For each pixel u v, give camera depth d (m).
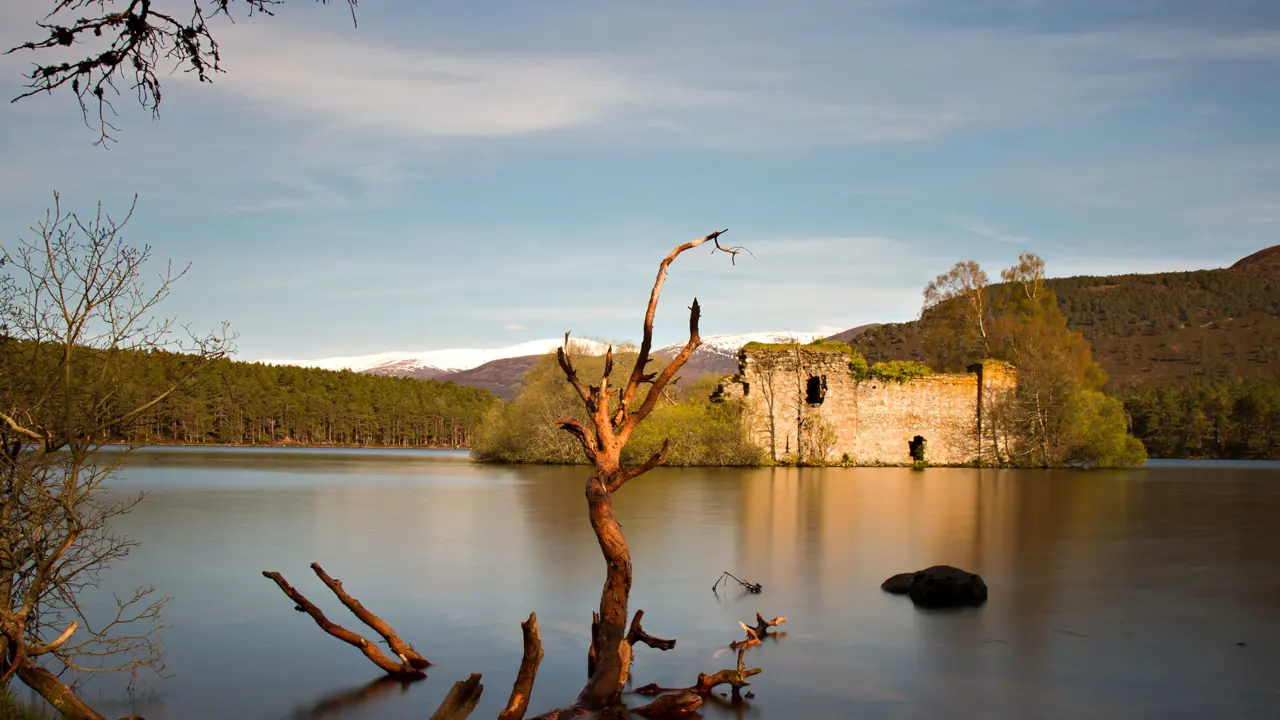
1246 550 19.36
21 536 8.84
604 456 10.52
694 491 33.84
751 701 9.82
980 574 16.36
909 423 54.16
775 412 52.91
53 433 9.07
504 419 63.22
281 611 13.65
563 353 10.83
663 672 10.82
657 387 10.81
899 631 12.48
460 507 27.84
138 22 7.53
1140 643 11.87
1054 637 12.22
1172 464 70.44
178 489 35.16
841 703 9.76
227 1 7.61
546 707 9.64
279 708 9.59
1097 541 20.62
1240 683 10.38
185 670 10.84
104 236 8.91
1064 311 169.88
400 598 14.42
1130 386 130.75
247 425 107.00
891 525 23.31
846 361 53.69
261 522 23.80
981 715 9.43
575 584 15.46
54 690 8.77
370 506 28.33
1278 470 57.72
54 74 7.47
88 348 8.98
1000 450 54.53
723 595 14.61
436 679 10.56
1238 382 105.44
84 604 13.99
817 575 16.22
